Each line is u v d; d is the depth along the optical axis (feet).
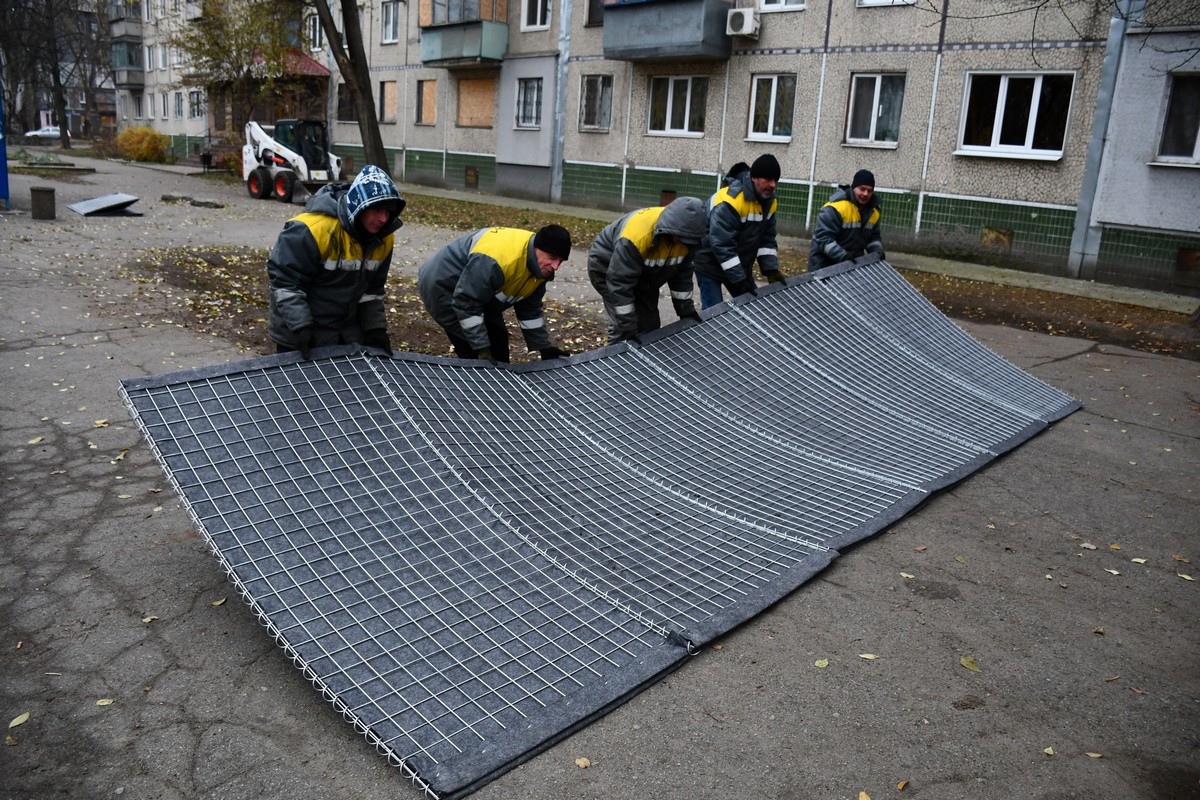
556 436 14.84
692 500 14.03
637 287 18.65
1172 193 43.04
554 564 11.34
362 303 13.97
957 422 19.07
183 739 8.63
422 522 11.40
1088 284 44.93
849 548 13.07
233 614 11.02
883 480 15.52
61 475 15.14
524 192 80.33
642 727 8.96
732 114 62.39
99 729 8.73
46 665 9.78
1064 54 45.85
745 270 22.15
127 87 159.94
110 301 28.43
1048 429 19.69
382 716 8.56
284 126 72.54
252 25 87.76
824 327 21.58
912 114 52.47
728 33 59.67
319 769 8.27
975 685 9.94
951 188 51.44
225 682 9.59
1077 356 27.91
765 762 8.53
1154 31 42.37
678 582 11.48
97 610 10.98
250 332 25.48
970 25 49.14
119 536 13.06
